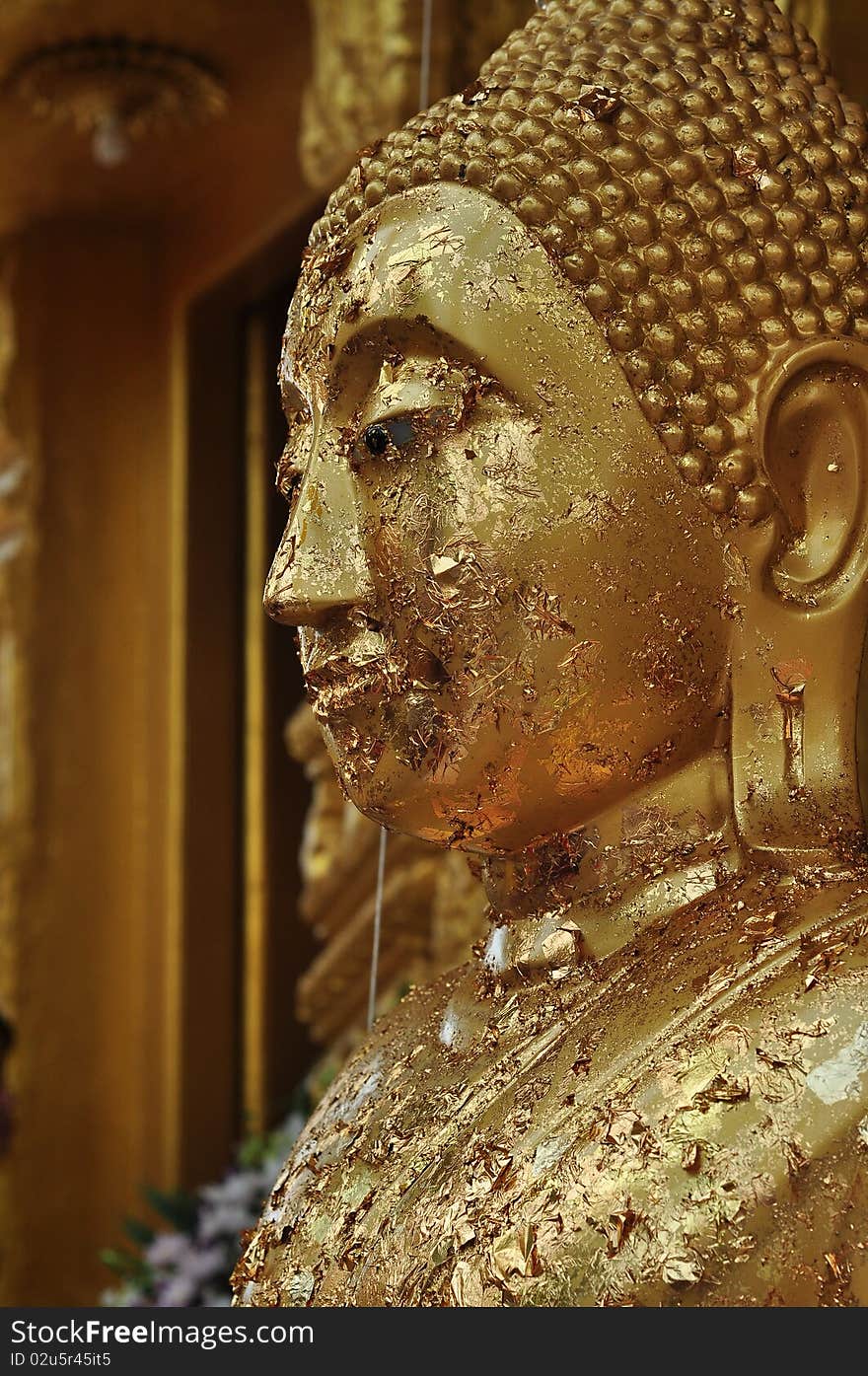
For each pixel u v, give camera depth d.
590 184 1.38
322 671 1.42
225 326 6.98
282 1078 6.58
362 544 1.40
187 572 6.80
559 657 1.34
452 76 3.83
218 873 6.75
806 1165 1.10
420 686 1.38
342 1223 1.35
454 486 1.36
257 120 6.11
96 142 6.40
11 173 6.74
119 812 7.14
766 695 1.37
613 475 1.34
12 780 7.07
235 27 5.51
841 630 1.37
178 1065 6.61
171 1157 6.59
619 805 1.39
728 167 1.40
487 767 1.37
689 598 1.36
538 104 1.42
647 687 1.35
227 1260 3.90
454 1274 1.18
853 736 1.38
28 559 7.12
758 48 1.51
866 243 1.44
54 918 6.99
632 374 1.35
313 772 4.70
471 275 1.36
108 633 7.19
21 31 5.58
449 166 1.41
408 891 3.99
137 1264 4.20
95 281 7.27
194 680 6.78
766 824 1.35
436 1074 1.41
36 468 7.16
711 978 1.23
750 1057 1.15
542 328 1.35
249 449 6.88
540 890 1.42
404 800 1.41
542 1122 1.23
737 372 1.37
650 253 1.37
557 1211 1.15
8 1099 5.47
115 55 5.64
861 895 1.27
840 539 1.38
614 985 1.31
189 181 6.77
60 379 7.20
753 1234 1.10
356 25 3.98
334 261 1.46
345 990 4.49
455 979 1.61
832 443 1.39
